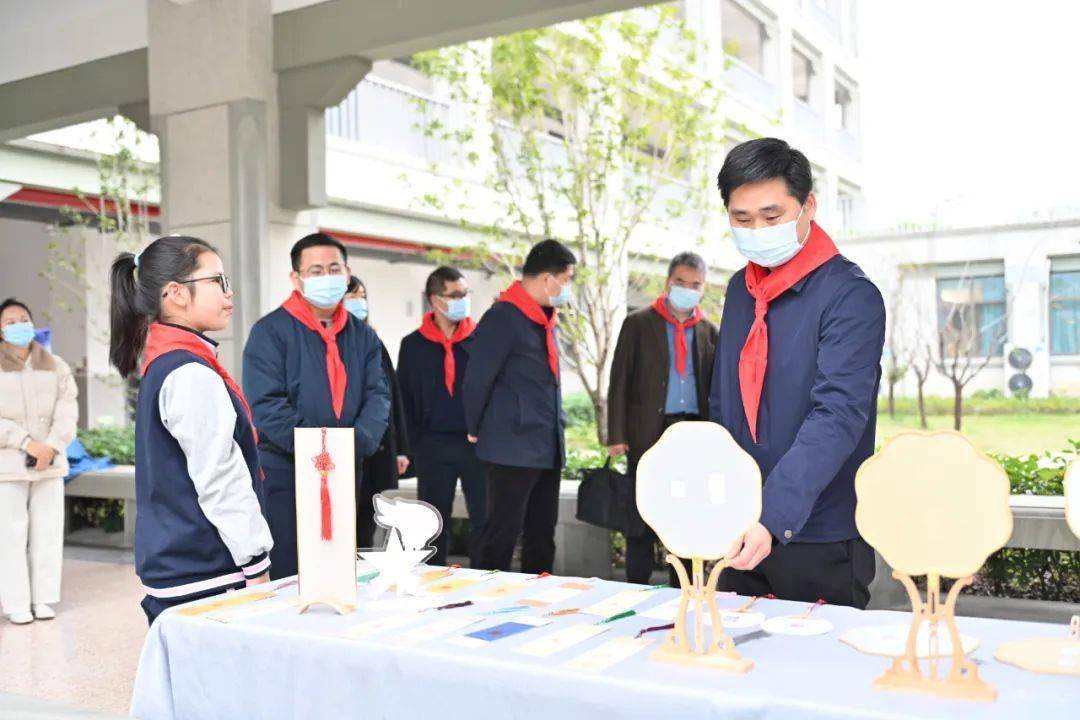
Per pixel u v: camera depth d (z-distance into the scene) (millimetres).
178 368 1916
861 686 1237
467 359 4492
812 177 1798
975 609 4133
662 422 4160
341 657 1497
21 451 4293
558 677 1311
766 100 13367
